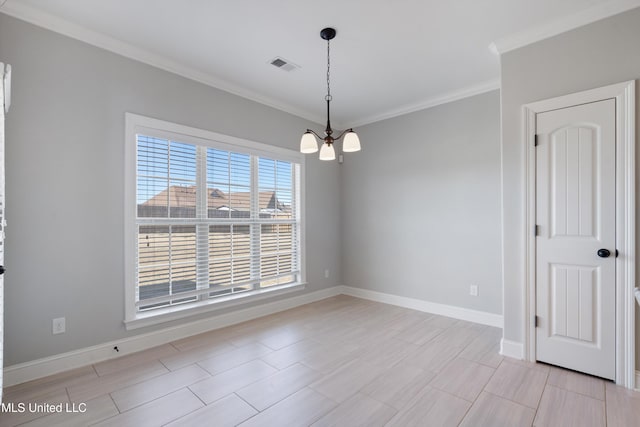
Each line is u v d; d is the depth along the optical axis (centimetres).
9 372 212
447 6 219
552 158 240
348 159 476
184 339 296
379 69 310
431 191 385
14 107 216
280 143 396
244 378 225
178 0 210
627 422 176
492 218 337
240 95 352
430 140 386
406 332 316
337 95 372
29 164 222
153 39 257
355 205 466
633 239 209
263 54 281
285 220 404
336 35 253
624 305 213
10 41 215
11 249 214
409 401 197
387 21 235
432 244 384
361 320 353
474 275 349
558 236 238
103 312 253
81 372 232
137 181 274
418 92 364
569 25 232
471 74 321
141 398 199
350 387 213
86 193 246
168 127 291
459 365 244
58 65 234
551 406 191
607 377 219
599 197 222
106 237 255
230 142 341
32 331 222
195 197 313
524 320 252
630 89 210
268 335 307
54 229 231
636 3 209
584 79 228
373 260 444
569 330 234
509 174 260
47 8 219
